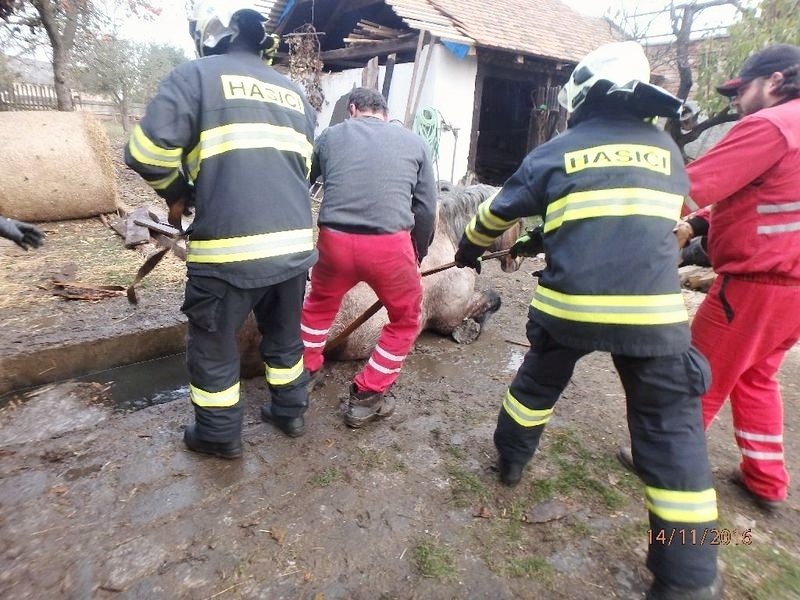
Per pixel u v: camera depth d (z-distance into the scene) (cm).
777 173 182
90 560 179
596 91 176
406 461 244
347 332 289
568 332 174
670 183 171
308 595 172
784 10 629
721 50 736
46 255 482
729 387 212
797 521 219
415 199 262
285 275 209
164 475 223
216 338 214
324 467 236
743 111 211
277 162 206
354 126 254
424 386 316
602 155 170
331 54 1088
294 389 247
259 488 220
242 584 175
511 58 916
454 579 181
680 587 164
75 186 593
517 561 191
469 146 925
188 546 188
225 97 195
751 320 199
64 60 872
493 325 420
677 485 167
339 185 242
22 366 292
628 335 165
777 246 187
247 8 208
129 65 1744
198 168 201
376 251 238
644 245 165
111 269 449
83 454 234
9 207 562
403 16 799
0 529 190
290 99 216
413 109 845
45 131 579
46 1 819
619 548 199
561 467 245
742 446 225
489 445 259
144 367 332
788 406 312
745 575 188
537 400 208
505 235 355
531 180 184
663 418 172
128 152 189
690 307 455
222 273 201
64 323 338
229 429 227
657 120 191
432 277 351
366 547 193
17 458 229
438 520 209
